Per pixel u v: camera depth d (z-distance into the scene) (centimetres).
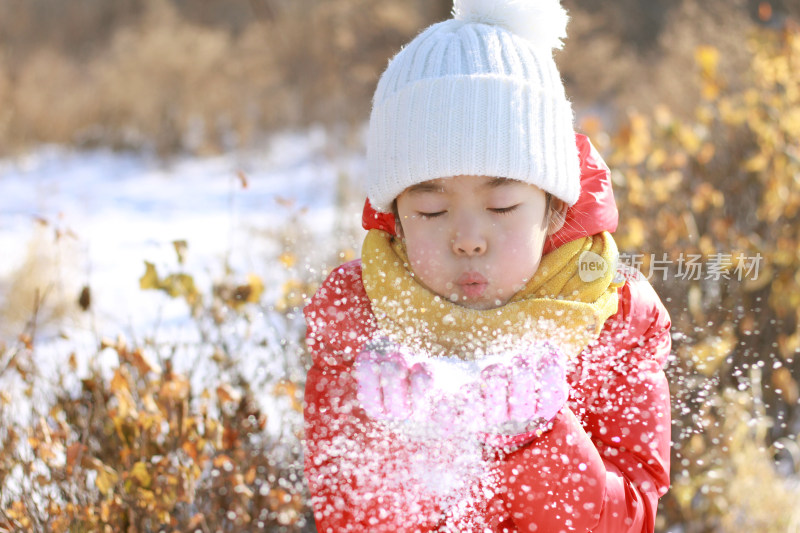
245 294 227
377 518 122
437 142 122
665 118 330
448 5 1009
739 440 231
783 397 256
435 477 119
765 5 365
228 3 1330
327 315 131
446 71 125
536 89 126
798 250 265
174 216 679
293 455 219
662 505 238
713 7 690
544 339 120
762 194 293
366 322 130
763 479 237
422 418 117
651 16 953
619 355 128
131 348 230
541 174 123
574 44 843
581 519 117
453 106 123
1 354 220
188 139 940
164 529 196
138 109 977
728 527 233
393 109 129
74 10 1302
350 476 122
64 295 426
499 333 120
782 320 259
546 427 116
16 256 502
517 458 117
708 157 310
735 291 240
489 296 123
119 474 196
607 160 311
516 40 129
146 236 607
